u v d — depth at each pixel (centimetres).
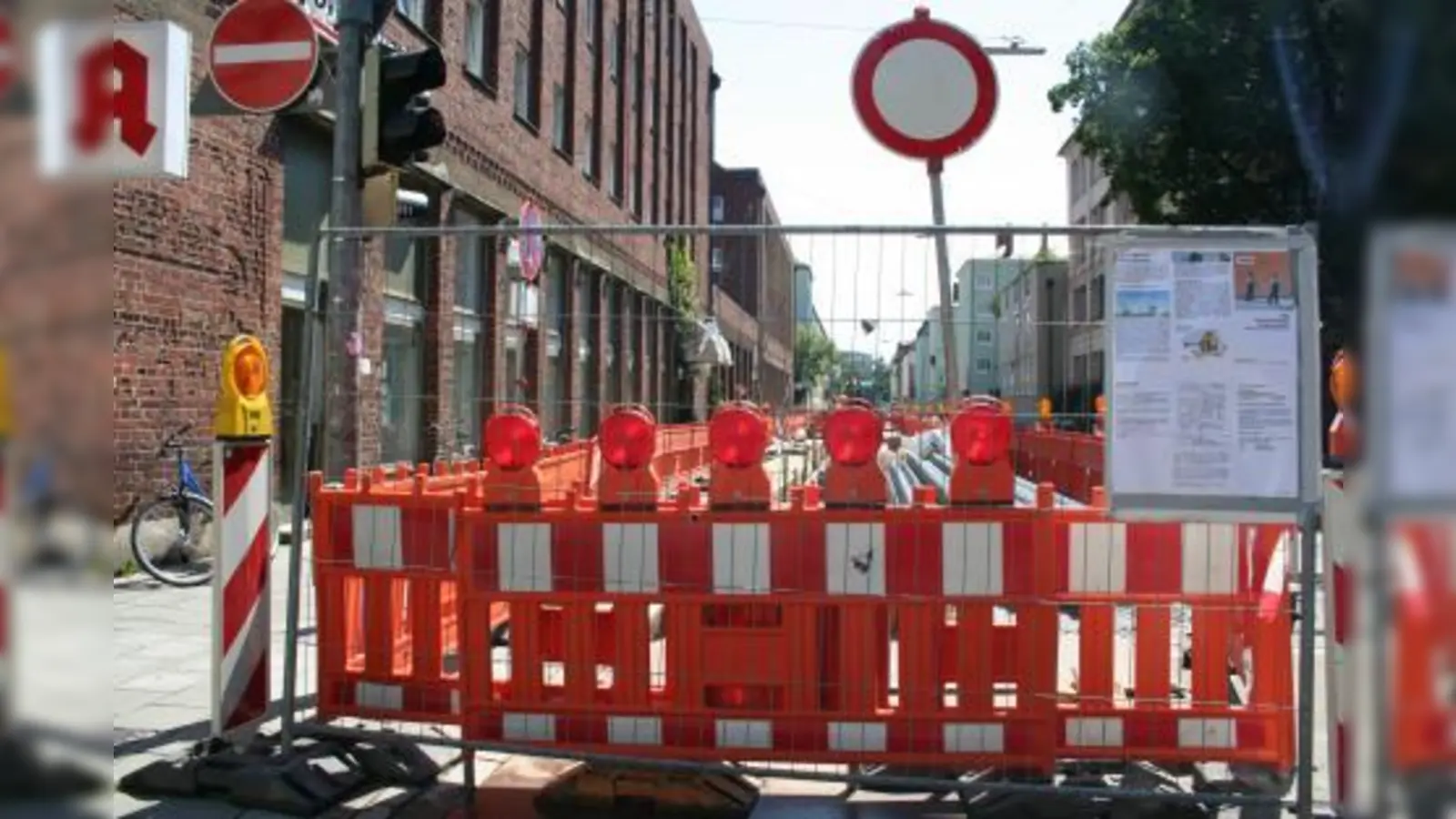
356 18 620
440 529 485
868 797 475
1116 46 2562
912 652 448
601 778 461
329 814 451
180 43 642
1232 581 449
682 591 457
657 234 470
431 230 487
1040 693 444
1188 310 410
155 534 952
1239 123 2405
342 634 501
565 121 2625
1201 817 432
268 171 1197
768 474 457
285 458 1262
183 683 630
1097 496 491
